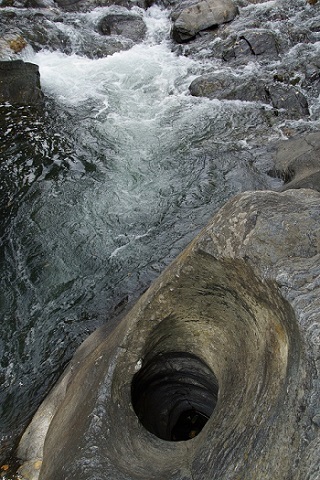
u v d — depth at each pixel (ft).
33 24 39.99
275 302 8.79
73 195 25.53
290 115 31.17
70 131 29.99
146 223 23.98
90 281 21.31
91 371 12.34
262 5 41.81
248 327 10.30
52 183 26.18
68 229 23.67
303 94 32.81
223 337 11.30
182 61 37.70
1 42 36.63
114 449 10.41
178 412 13.71
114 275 21.53
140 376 12.10
